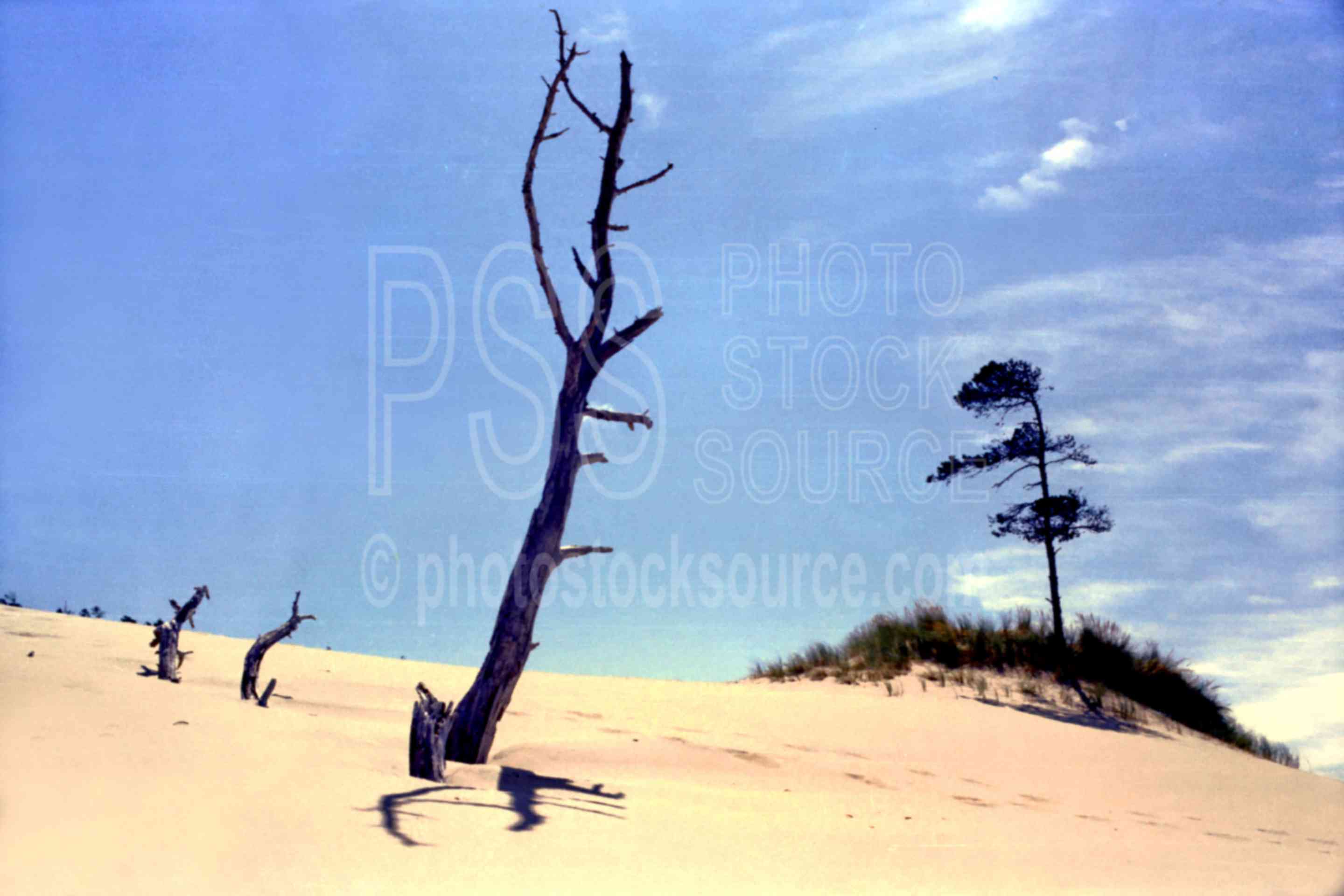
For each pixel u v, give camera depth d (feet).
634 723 43.27
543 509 32.19
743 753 37.91
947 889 20.90
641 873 18.56
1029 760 47.88
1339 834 39.11
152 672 33.76
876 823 28.50
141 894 12.88
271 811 17.58
